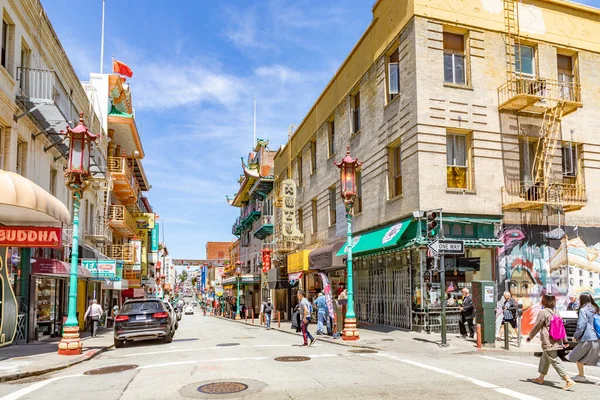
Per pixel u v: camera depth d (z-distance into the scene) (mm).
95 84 33375
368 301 21875
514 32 19344
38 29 17781
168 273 122562
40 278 19453
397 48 19906
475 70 18609
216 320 45969
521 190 18609
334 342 15625
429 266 17062
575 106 18844
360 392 7750
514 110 18906
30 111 16031
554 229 18750
